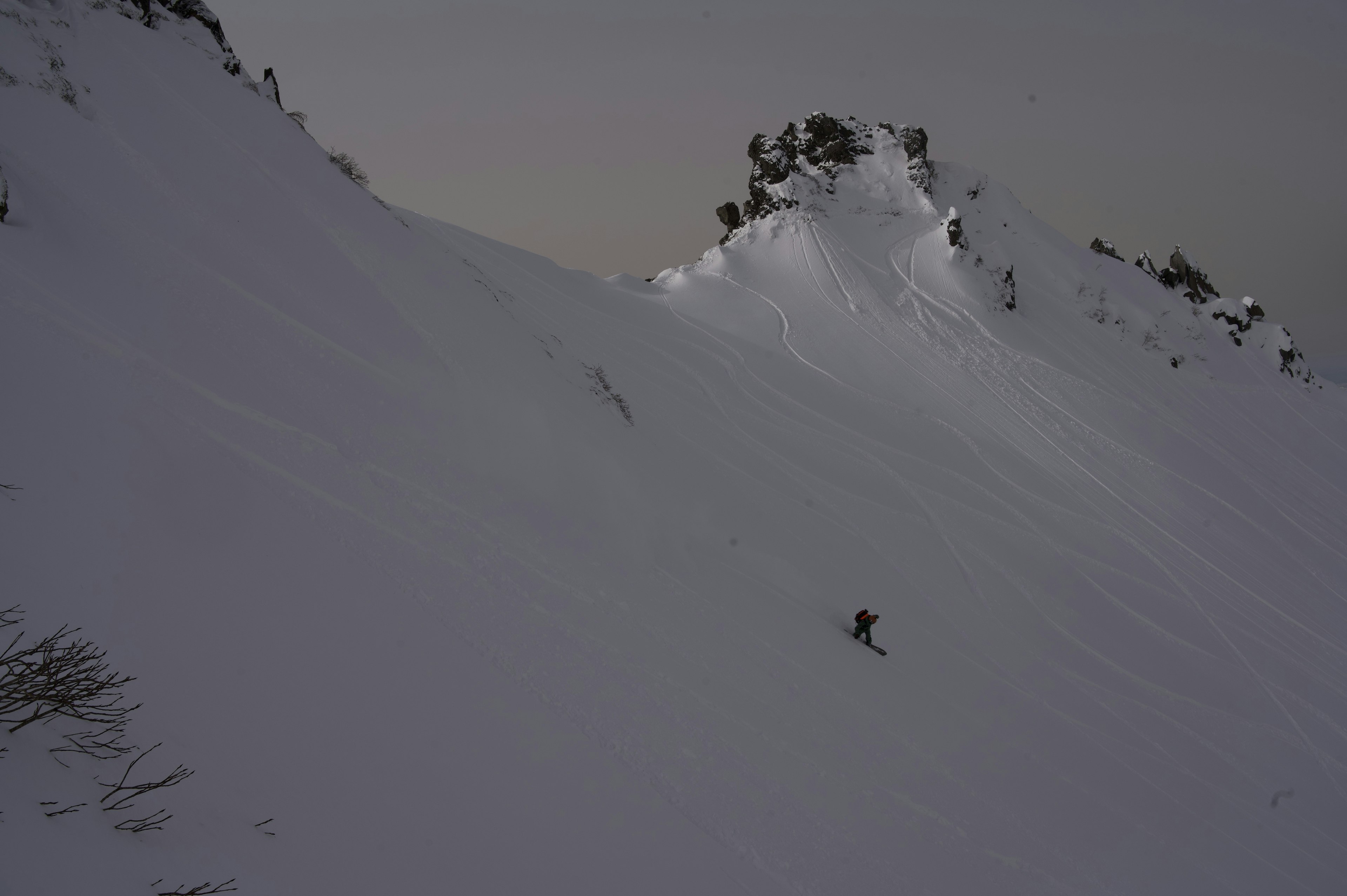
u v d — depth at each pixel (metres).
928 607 22.17
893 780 11.80
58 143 15.27
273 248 16.55
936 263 53.50
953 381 42.81
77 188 14.27
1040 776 14.88
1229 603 28.31
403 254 21.06
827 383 41.19
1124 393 45.34
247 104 22.61
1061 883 11.60
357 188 23.95
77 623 5.65
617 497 16.91
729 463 27.66
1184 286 63.50
